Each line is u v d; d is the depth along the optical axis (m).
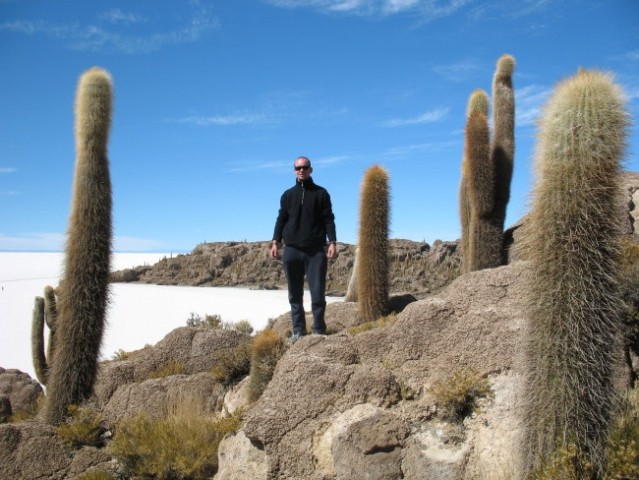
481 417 5.44
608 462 4.15
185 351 9.29
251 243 69.44
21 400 10.13
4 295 50.19
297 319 8.20
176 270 66.00
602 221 4.23
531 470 4.32
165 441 6.65
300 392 5.92
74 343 8.20
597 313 4.22
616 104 4.26
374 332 6.70
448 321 6.44
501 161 11.85
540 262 4.38
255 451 5.82
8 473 7.04
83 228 8.44
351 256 52.91
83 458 7.19
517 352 5.58
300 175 8.14
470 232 11.75
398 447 5.38
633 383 5.61
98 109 8.62
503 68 12.24
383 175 9.52
